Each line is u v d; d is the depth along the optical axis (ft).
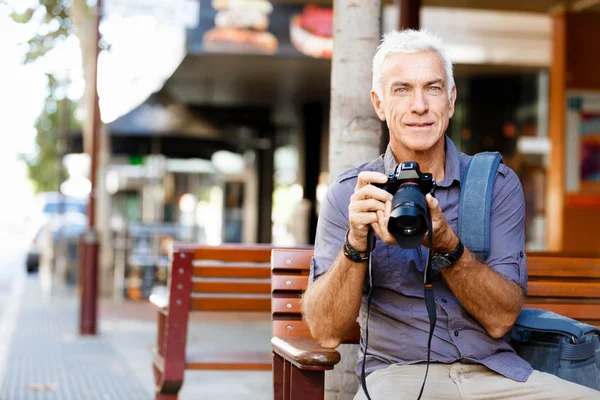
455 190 10.20
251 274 16.66
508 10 40.24
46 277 74.74
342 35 13.99
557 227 40.04
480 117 49.29
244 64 44.65
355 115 13.92
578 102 39.96
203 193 57.21
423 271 9.99
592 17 39.78
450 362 9.96
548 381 9.62
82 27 45.32
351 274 9.46
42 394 22.86
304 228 62.03
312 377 9.52
